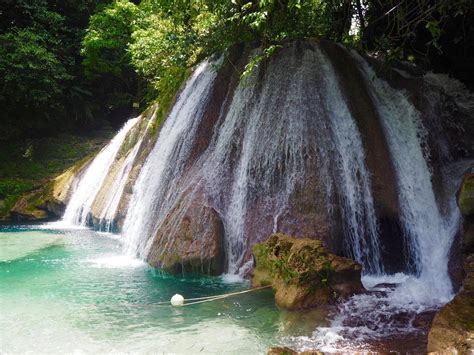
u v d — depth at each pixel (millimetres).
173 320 6422
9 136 24234
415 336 5594
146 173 12680
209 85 11859
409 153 9922
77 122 26906
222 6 12320
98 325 6277
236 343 5578
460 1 9391
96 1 27828
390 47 12484
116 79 27328
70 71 26656
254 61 9805
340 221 8602
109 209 14664
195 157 11016
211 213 9039
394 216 8961
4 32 25094
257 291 7512
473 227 7145
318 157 9102
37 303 7262
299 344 5473
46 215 18250
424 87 11195
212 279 8547
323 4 12875
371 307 6625
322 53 10984
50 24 26094
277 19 11672
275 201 9047
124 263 10070
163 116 13875
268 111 10117
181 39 15141
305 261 6992
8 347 5594
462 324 4977
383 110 10672
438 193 9234
